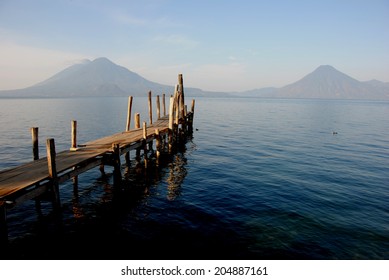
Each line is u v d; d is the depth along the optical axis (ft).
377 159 71.67
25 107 322.14
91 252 29.27
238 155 75.66
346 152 80.38
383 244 30.78
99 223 35.78
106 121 165.78
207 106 376.89
